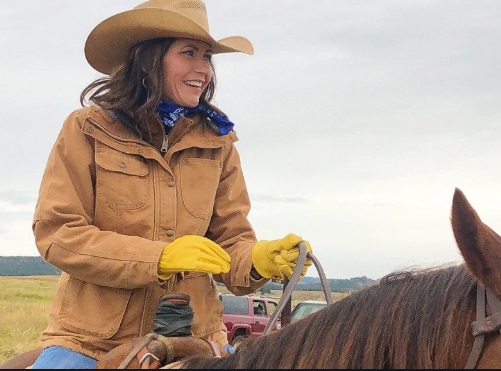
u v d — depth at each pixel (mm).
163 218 2527
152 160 2545
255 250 2535
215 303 2719
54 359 2336
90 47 2857
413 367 1628
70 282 2490
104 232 2350
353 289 1892
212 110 2762
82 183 2490
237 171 2932
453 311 1661
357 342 1658
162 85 2619
